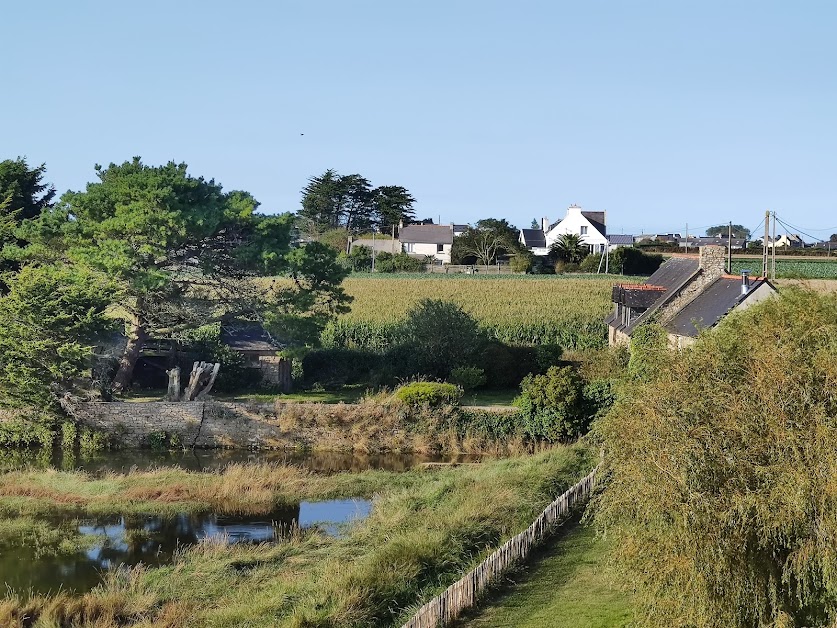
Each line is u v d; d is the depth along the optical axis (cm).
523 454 3644
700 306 3906
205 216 4006
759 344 1424
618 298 4828
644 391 1466
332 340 5694
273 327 4194
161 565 2306
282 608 1817
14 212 5122
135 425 4000
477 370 4853
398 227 13638
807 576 1277
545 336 5944
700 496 1280
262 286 6206
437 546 2112
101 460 3703
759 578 1299
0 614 1870
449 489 2911
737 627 1303
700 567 1291
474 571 1870
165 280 3847
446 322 4988
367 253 10981
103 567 2302
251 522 2745
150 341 4762
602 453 1850
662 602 1374
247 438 4025
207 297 4400
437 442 3969
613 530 1531
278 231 4259
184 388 4594
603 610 1786
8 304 3791
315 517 2811
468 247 10762
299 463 3738
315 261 4319
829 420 1258
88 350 3791
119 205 3944
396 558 2027
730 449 1295
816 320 1480
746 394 1341
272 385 4781
